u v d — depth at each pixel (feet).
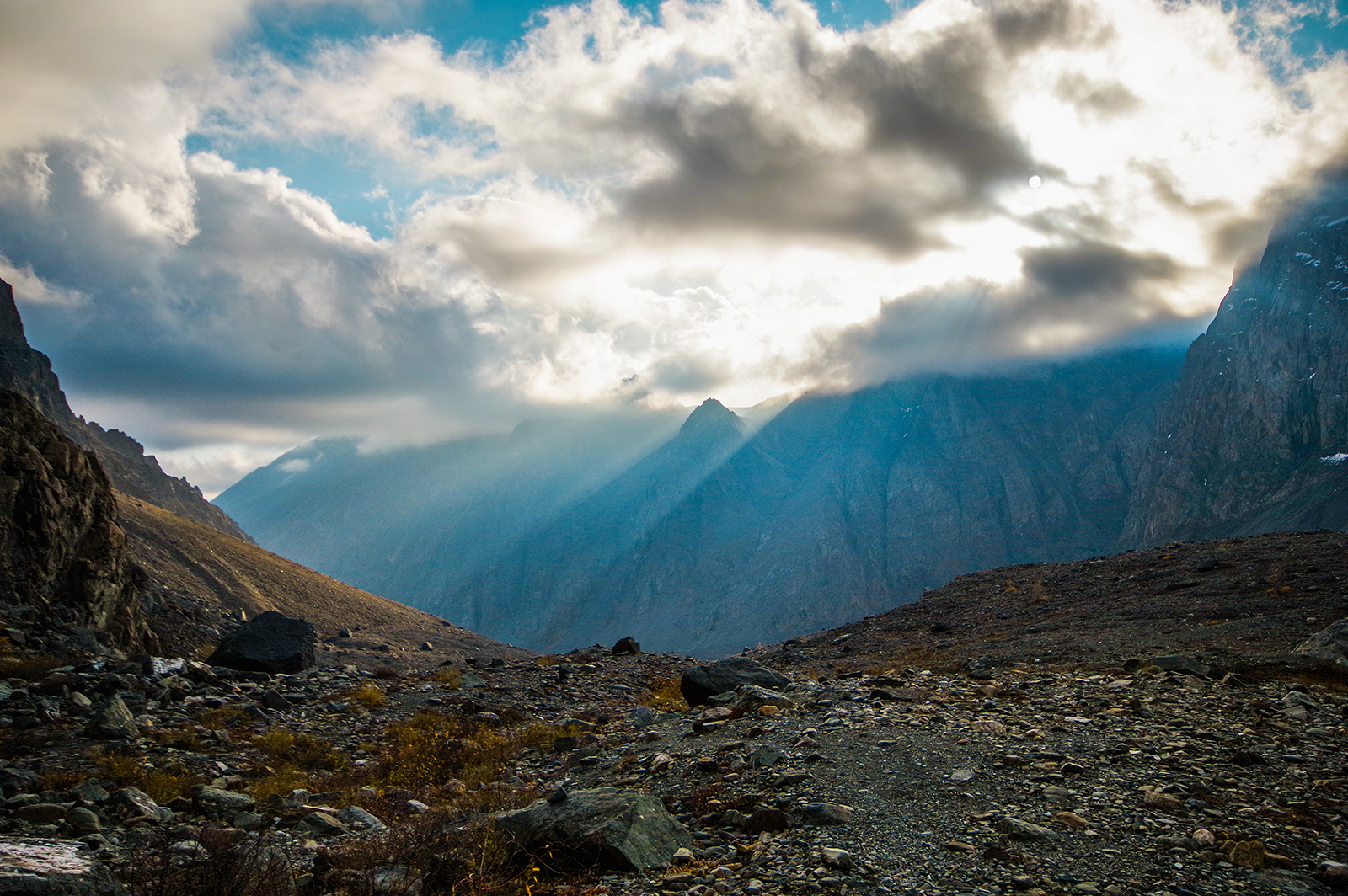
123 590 153.28
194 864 27.48
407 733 66.85
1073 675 67.00
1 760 49.16
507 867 28.84
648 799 32.12
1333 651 66.18
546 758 56.24
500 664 129.29
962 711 49.85
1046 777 34.17
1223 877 24.04
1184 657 63.62
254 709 73.61
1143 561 143.54
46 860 22.90
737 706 56.65
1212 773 34.32
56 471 145.89
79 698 66.08
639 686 102.53
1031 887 23.61
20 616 105.50
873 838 28.32
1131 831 27.96
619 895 25.30
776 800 33.27
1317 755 36.60
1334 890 23.31
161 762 52.95
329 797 46.19
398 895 26.50
